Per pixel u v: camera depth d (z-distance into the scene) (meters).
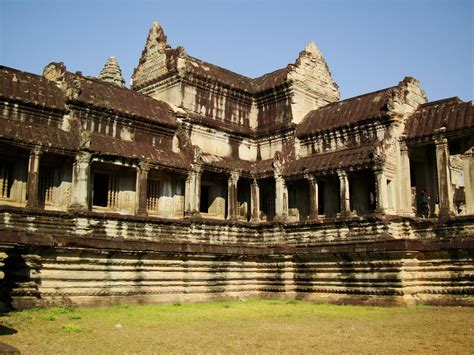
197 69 34.91
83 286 21.97
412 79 31.61
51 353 11.23
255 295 29.28
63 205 27.41
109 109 29.14
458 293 23.56
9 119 25.72
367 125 30.69
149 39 37.56
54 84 28.73
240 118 37.06
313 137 33.53
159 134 31.92
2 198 26.02
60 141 26.28
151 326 15.95
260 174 34.38
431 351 11.73
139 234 28.09
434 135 28.45
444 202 27.50
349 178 31.89
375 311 21.34
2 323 15.38
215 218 34.44
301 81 36.12
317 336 13.98
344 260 26.67
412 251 24.33
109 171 29.94
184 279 25.94
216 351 11.71
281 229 31.98
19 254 20.06
